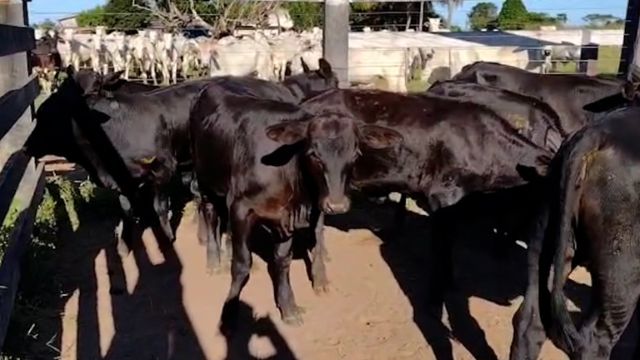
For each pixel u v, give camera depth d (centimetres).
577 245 357
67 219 729
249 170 504
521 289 596
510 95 628
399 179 580
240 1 2888
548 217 371
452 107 571
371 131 480
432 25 2998
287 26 2970
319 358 479
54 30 2166
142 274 615
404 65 1845
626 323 347
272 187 495
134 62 1966
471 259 662
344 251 682
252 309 549
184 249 679
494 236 668
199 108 605
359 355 484
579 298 571
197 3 3127
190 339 500
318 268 582
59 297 555
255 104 548
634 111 351
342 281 610
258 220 514
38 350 469
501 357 482
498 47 1866
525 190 539
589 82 729
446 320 538
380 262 655
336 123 466
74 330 503
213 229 616
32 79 631
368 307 560
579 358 350
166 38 1952
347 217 784
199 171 603
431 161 565
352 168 479
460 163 555
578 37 2180
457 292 588
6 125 403
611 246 336
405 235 727
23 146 621
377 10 3119
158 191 680
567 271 363
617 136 335
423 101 584
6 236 567
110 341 490
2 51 432
